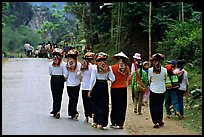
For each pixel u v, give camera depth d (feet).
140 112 41.78
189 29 70.38
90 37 107.65
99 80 34.73
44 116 39.47
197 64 60.70
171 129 35.12
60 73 38.68
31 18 245.86
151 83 36.24
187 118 39.40
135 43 88.63
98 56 34.83
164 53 72.95
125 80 35.45
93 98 35.17
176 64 40.01
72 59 38.24
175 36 71.72
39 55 131.34
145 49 87.30
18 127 34.81
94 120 35.19
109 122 37.99
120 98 35.06
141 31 88.33
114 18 97.09
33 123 36.37
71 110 38.24
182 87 39.34
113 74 34.99
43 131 33.47
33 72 79.25
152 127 35.96
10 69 84.53
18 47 212.02
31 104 45.73
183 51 65.36
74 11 124.16
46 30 158.40
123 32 92.99
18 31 224.53
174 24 81.25
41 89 57.16
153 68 35.96
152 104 35.94
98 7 114.52
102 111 34.73
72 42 123.03
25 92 54.34
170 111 40.73
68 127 35.06
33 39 223.30
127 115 41.45
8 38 209.15
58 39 150.00
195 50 62.44
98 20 115.65
